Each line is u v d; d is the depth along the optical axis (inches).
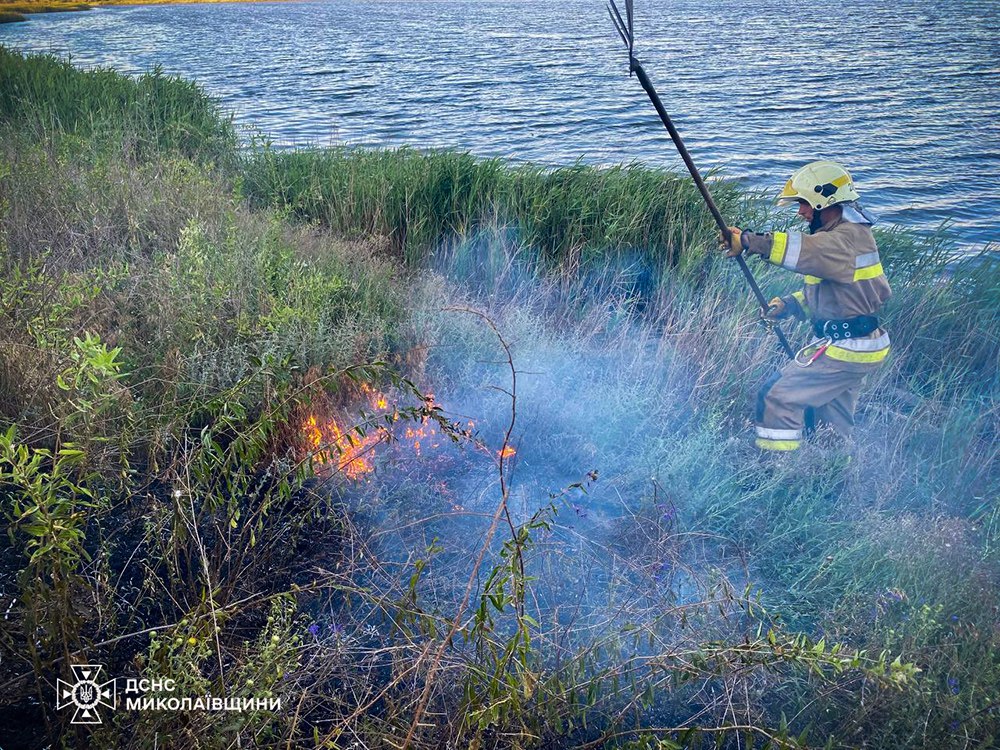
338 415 161.8
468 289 255.1
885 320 226.7
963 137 855.7
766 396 168.7
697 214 279.9
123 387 148.0
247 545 127.2
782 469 162.6
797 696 109.0
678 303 237.0
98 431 131.3
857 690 106.7
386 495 148.6
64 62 615.2
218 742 80.7
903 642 111.7
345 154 380.2
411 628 111.3
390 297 225.8
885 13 3491.6
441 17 3902.6
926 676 105.3
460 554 135.0
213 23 3383.4
